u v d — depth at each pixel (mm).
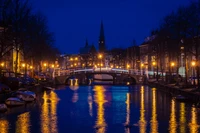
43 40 82750
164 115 43188
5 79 58344
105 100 61906
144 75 119000
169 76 84500
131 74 119250
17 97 50969
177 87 69188
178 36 67062
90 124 37781
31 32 72125
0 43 56312
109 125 37250
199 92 55438
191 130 34500
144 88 95688
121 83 125812
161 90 84125
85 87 101438
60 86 106188
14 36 60969
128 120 39969
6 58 84562
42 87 83812
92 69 119438
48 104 53812
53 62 137875
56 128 35625
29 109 47125
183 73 100000
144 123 38125
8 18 58406
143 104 55031
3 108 44281
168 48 78688
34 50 77750
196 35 62312
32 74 89625
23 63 79625
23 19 65000
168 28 75375
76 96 69562
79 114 44344
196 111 45906
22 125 36406
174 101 58094
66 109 48750
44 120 39500
